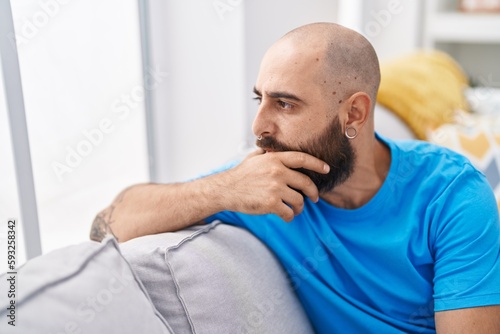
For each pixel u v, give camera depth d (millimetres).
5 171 1424
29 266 821
